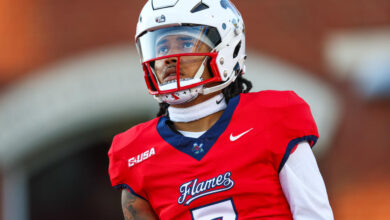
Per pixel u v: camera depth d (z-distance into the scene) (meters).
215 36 8.18
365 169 22.66
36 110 22.80
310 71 22.66
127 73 22.53
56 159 23.89
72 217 24.62
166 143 8.13
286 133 7.80
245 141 7.78
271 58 22.64
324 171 22.72
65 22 23.11
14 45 23.22
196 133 8.21
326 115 22.36
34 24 23.20
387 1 22.75
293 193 7.70
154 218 8.38
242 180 7.65
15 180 23.58
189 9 8.09
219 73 8.22
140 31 8.28
